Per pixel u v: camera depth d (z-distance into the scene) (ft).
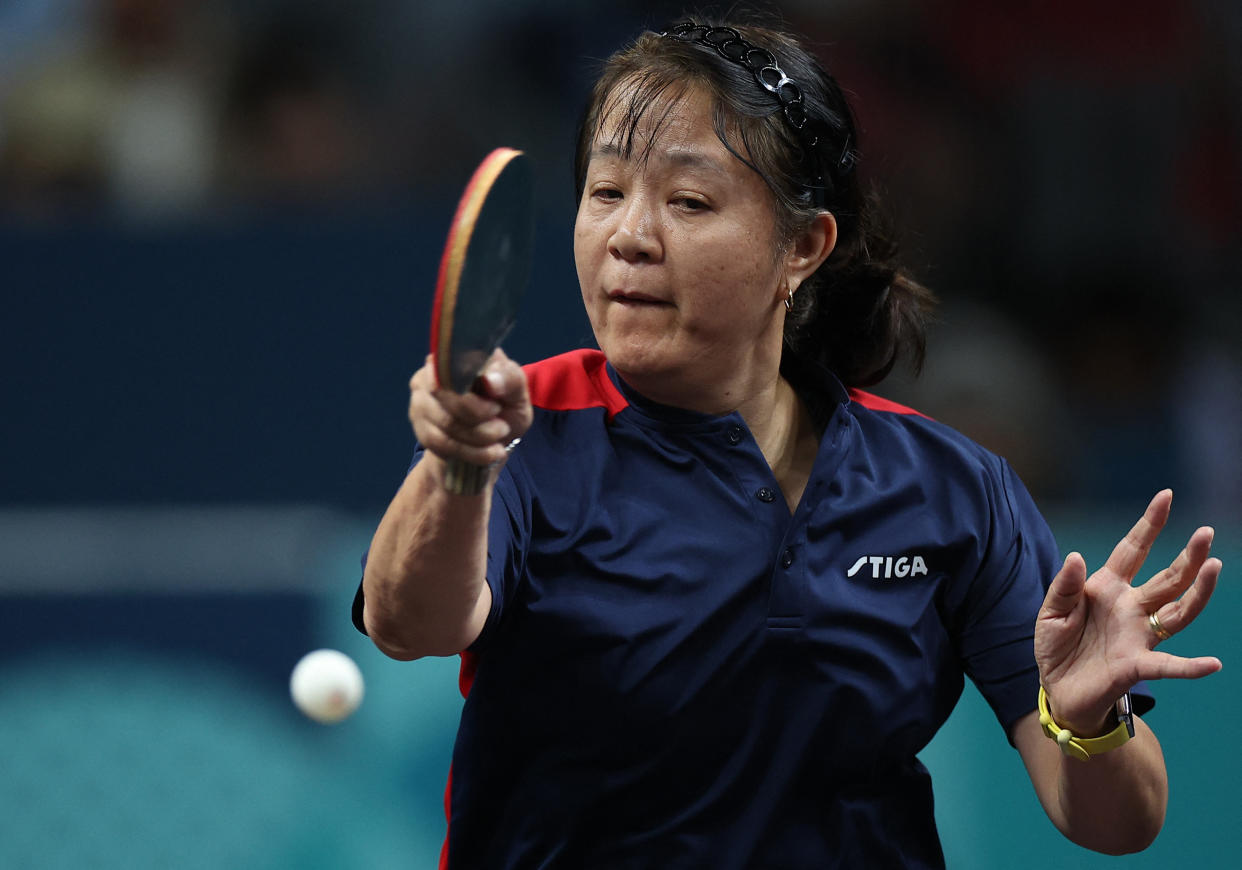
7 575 46.88
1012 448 65.00
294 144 76.33
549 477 22.13
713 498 22.27
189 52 77.41
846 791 22.50
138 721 46.44
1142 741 22.95
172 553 48.21
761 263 21.80
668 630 21.53
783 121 21.89
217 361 59.36
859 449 23.43
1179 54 79.36
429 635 19.57
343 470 59.26
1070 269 75.61
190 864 45.62
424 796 44.70
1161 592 21.03
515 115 79.56
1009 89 78.69
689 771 21.90
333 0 81.56
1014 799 44.45
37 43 77.51
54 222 66.08
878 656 22.31
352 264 59.67
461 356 16.81
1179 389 71.05
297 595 47.29
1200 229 77.82
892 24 77.87
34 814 45.85
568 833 22.00
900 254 25.79
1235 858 44.24
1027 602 23.76
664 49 21.97
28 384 59.00
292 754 45.93
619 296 21.66
